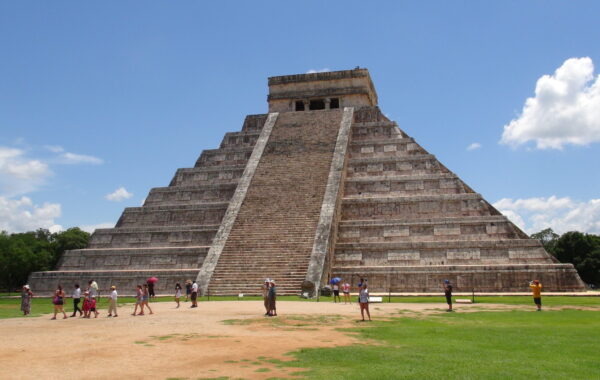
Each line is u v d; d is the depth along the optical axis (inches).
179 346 586.9
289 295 1368.1
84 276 1679.4
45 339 646.5
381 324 776.9
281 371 457.4
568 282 1424.7
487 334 661.9
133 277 1636.3
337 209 1706.4
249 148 2137.1
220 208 1847.9
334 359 506.9
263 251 1531.7
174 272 1598.2
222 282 1455.5
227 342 612.7
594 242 2859.3
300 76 2390.5
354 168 1966.0
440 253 1577.3
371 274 1541.6
